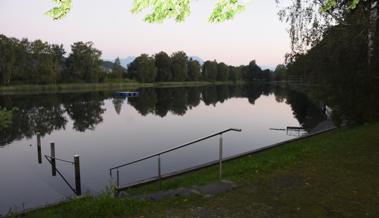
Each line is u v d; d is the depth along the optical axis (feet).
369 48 44.55
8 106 139.23
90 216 16.22
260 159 32.81
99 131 79.97
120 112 121.80
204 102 165.78
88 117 108.47
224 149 55.26
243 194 18.19
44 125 92.22
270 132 74.59
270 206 16.35
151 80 353.92
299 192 18.13
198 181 26.02
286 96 208.54
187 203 17.16
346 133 37.68
